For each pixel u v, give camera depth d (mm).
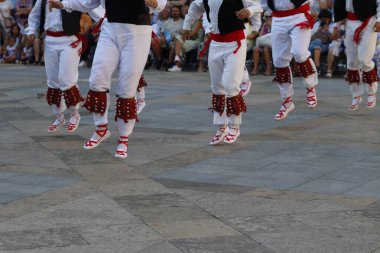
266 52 15703
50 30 8375
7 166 6992
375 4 9664
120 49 7172
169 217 5363
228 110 7820
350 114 9945
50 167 6957
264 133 8586
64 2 7430
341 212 5449
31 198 5859
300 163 7051
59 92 8641
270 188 6148
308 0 9234
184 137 8414
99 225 5172
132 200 5809
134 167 6969
